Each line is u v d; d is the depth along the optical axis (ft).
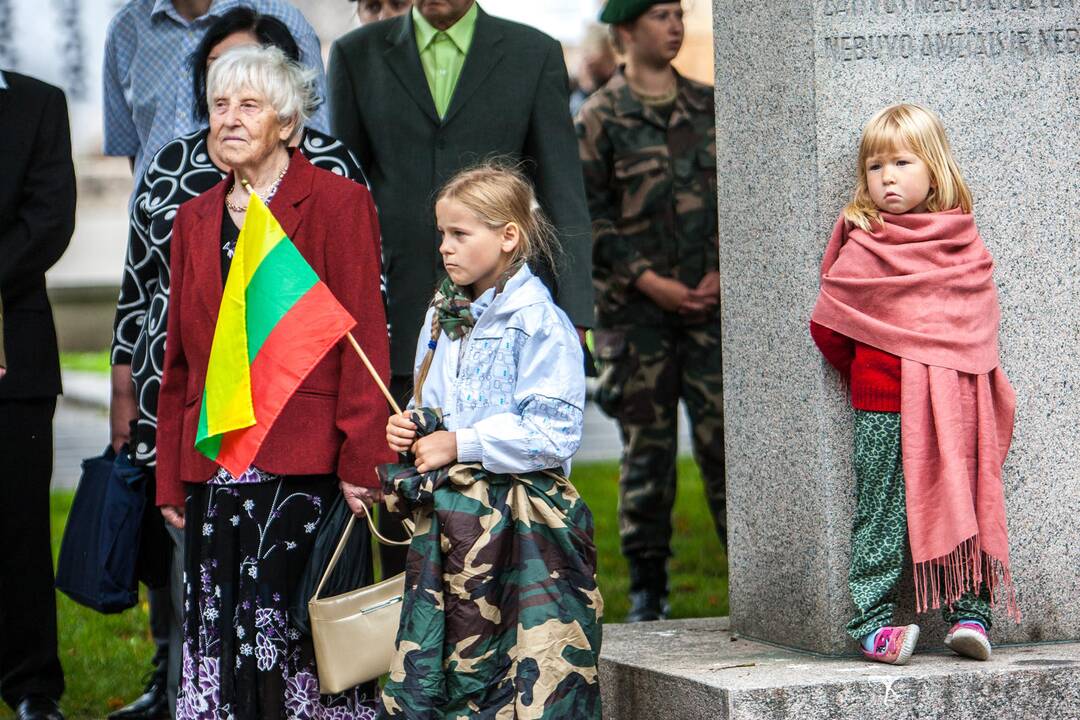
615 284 30.35
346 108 25.64
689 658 20.97
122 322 22.95
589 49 57.82
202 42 22.07
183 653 19.85
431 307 19.31
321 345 19.04
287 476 19.48
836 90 20.81
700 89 31.30
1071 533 21.40
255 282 19.17
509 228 18.35
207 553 19.54
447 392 18.49
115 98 26.84
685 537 42.42
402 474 17.97
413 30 25.64
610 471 55.83
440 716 17.83
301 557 19.57
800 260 21.03
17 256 23.11
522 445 17.62
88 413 68.95
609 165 30.63
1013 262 21.34
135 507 22.16
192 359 19.86
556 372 17.92
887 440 19.80
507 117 25.35
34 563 23.38
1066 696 18.99
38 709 23.04
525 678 17.43
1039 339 21.38
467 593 17.76
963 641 19.60
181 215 20.35
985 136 21.29
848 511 20.67
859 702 18.51
